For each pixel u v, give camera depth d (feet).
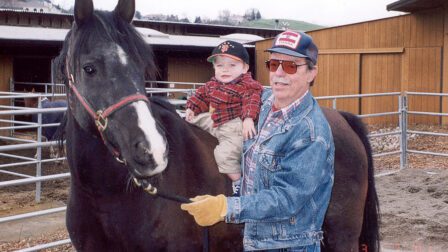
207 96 10.16
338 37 55.98
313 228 8.02
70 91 8.79
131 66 8.22
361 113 54.29
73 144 8.91
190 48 62.08
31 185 31.12
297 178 7.54
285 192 7.53
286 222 7.93
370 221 11.39
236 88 9.70
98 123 8.13
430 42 48.32
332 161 7.95
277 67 7.86
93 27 8.36
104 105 8.05
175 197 7.88
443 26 47.19
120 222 8.91
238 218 7.53
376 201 11.47
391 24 51.31
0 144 45.01
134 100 7.97
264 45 64.39
